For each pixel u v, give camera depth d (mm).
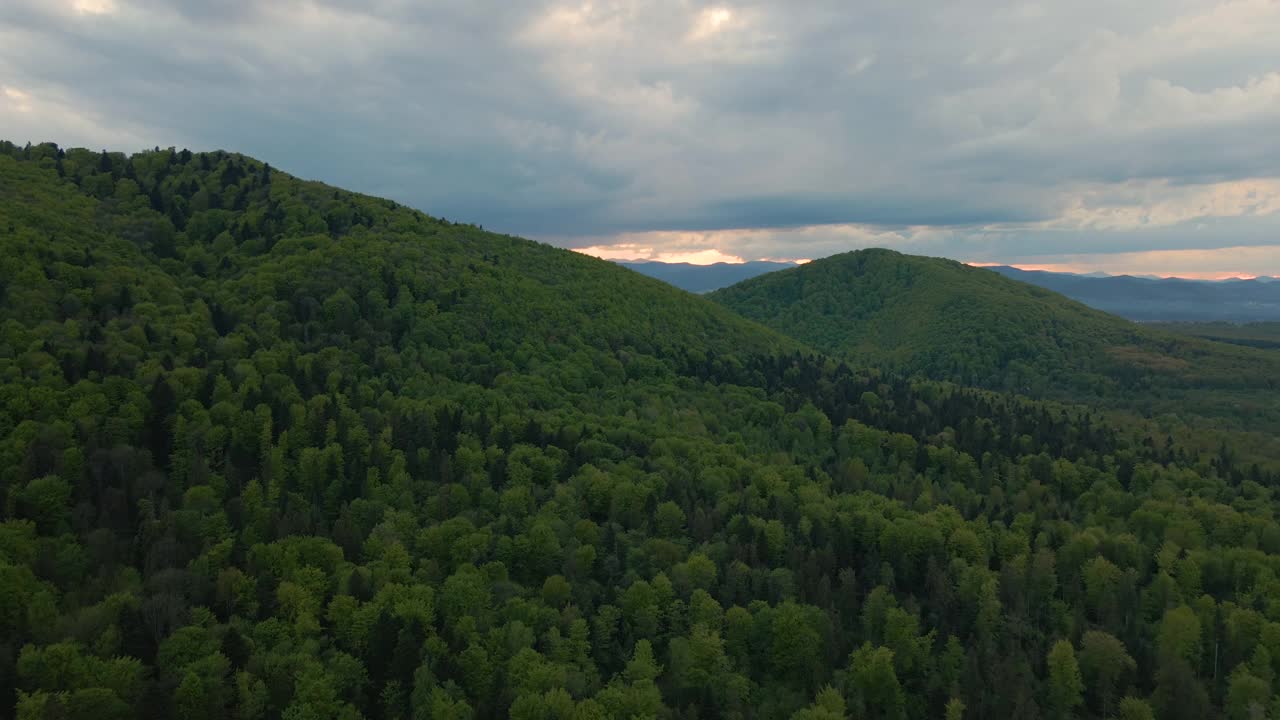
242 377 166875
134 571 108438
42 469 123188
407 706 98250
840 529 150250
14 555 104250
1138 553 147750
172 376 155500
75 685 87938
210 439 141000
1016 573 136000
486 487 149125
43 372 141875
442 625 110875
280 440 147375
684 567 128500
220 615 107188
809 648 115062
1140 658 121875
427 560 122250
